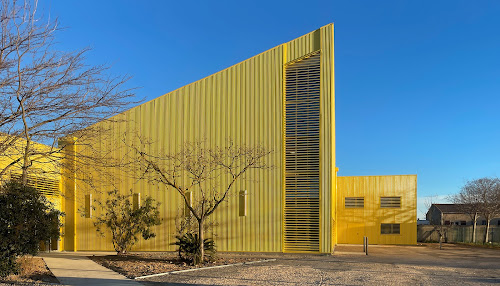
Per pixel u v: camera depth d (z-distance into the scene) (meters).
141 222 16.44
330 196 16.80
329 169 16.98
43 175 16.44
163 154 18.61
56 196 18.61
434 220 44.53
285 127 17.75
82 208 19.06
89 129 11.84
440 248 22.89
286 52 18.20
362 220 27.09
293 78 18.00
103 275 11.12
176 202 18.27
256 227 17.39
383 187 27.12
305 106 17.67
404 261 14.90
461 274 11.41
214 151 18.20
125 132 19.02
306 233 16.97
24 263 12.00
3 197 10.18
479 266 13.55
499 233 30.11
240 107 18.25
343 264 13.54
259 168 17.70
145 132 18.91
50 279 10.45
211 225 17.55
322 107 17.38
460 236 30.03
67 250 19.05
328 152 17.09
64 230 19.06
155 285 9.63
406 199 26.70
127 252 17.66
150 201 16.89
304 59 18.02
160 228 18.30
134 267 12.52
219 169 18.00
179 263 13.44
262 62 18.30
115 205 17.17
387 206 26.94
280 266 12.89
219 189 17.89
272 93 18.03
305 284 9.64
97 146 18.56
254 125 18.00
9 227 10.03
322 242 16.70
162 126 18.83
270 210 17.39
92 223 19.00
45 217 10.86
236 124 18.17
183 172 18.30
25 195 10.48
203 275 11.08
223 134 18.25
